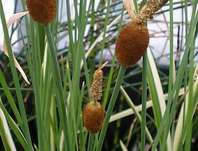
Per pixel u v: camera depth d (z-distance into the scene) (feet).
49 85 1.33
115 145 2.87
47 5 0.74
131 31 0.74
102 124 0.88
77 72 1.23
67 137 0.99
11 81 2.77
